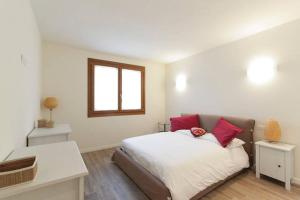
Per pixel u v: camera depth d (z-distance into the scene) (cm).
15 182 87
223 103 321
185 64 415
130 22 236
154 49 354
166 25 244
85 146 365
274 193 202
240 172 251
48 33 279
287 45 232
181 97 427
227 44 313
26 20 181
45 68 321
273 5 190
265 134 241
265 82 257
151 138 288
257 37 267
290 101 230
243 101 288
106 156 338
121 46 337
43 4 195
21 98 168
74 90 351
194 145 244
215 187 208
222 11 204
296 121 224
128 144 263
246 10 201
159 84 477
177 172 174
